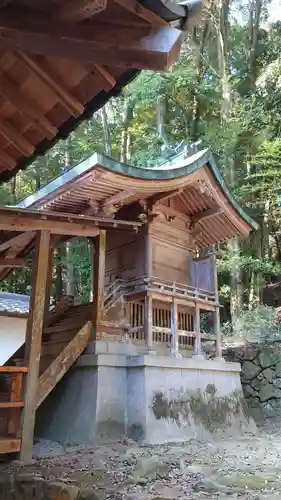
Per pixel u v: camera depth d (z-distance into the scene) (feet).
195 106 54.24
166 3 6.21
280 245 58.29
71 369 23.41
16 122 10.66
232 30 62.59
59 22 6.16
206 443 21.88
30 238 22.68
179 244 30.35
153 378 22.85
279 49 59.36
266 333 39.63
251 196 52.37
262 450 20.13
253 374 35.78
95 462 16.66
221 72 55.47
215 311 29.76
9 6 6.03
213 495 12.25
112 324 23.88
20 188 57.98
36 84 9.47
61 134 10.84
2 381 24.34
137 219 27.48
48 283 27.53
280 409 32.78
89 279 54.65
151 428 21.54
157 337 28.37
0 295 37.27
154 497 11.90
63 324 25.80
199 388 25.44
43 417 23.75
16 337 33.24
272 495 12.03
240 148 53.11
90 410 21.53
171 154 35.27
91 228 22.04
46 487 13.48
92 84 9.23
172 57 6.52
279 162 45.93
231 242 47.98
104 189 24.30
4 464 16.39
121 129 57.06
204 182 27.94
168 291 26.45
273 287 56.59
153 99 49.75
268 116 52.65
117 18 6.24
